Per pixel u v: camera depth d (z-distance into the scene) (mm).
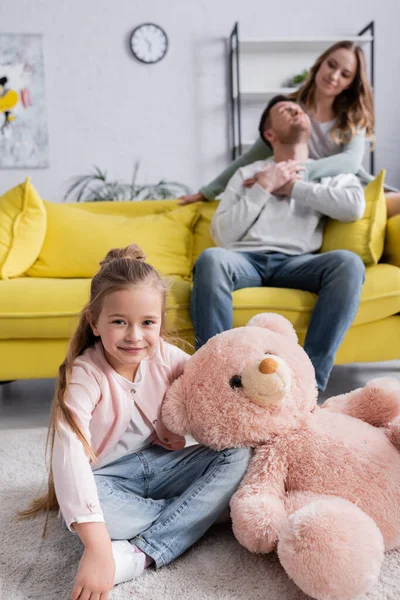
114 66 4289
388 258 2064
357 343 1936
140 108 4340
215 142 4410
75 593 808
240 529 945
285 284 1945
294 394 1061
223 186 2432
